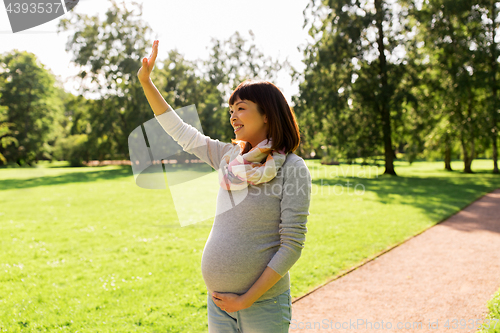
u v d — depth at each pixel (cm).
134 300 362
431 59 2198
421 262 472
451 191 1304
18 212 931
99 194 1323
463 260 479
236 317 130
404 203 1010
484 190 1338
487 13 2075
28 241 625
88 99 3500
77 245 596
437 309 326
